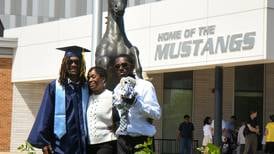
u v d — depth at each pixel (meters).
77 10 59.44
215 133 25.45
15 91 36.91
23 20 60.06
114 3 14.19
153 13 27.80
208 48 25.19
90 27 30.72
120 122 9.07
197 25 25.73
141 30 28.34
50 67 33.81
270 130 27.86
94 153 8.81
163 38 27.20
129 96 8.92
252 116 29.16
